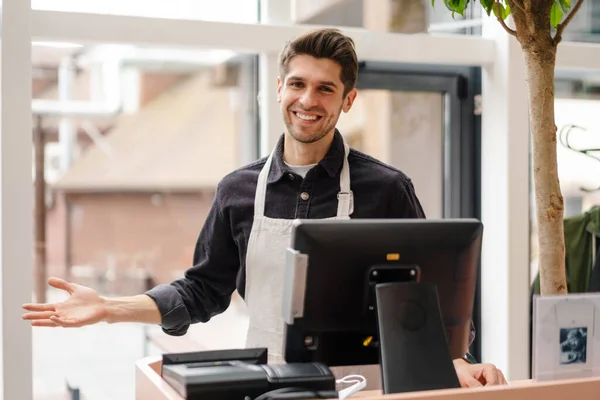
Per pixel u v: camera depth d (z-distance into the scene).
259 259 2.16
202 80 15.72
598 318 1.63
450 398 1.44
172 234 15.98
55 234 14.98
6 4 2.92
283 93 2.04
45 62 7.42
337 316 1.58
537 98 1.96
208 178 15.98
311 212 2.16
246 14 3.45
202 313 2.22
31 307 1.79
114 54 3.77
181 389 1.47
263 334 2.16
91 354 9.73
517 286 3.74
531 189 3.82
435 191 3.99
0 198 2.94
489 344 3.85
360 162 2.22
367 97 3.86
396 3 3.66
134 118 15.39
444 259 1.63
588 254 3.84
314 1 3.53
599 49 3.86
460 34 3.86
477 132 3.92
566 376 1.60
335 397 1.47
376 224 1.58
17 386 2.96
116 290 15.66
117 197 15.62
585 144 4.04
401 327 1.56
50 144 14.66
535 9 1.94
